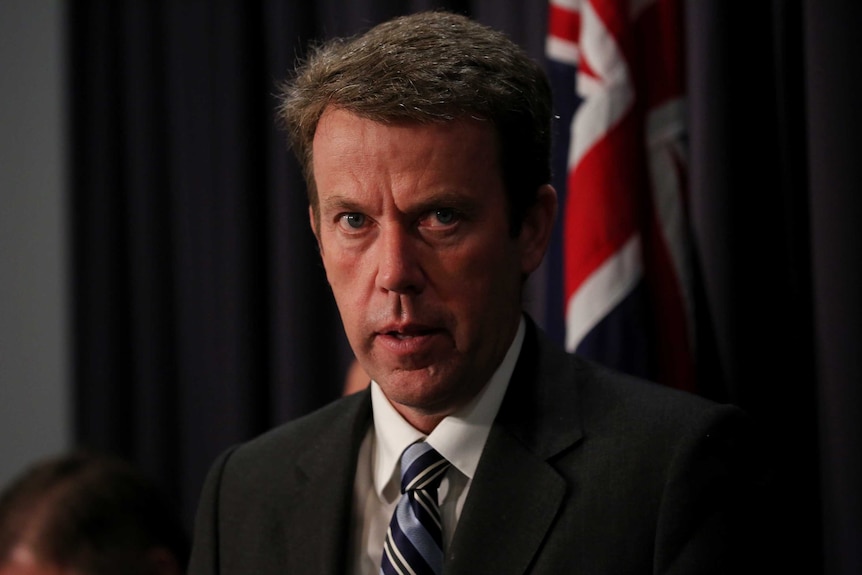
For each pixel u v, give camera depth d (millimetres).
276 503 1749
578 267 2857
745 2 2920
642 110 2945
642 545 1471
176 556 1091
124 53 4480
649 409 1604
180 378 4359
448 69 1432
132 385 4535
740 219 2859
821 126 2639
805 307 2871
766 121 2932
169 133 4363
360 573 1633
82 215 4559
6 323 4883
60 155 4832
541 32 3490
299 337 3967
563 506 1524
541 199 1619
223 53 4148
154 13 4395
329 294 4027
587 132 2887
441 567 1520
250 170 4133
